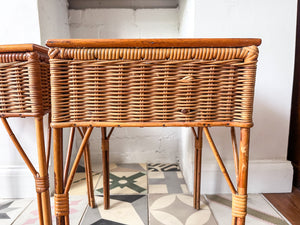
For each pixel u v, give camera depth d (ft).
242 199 1.74
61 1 3.86
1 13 2.97
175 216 2.68
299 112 3.43
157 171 4.13
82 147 1.76
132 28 4.31
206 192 3.29
